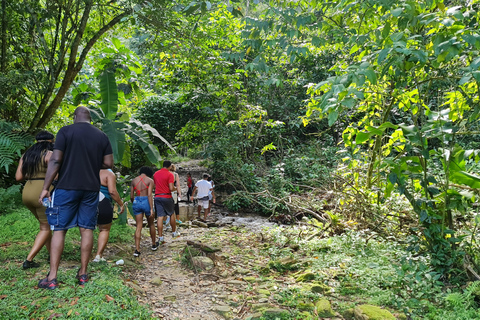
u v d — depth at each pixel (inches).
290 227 326.6
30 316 124.0
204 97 623.2
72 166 148.6
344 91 141.3
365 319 144.6
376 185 255.4
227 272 211.2
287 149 714.8
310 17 173.9
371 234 256.1
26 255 186.9
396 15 143.3
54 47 342.0
